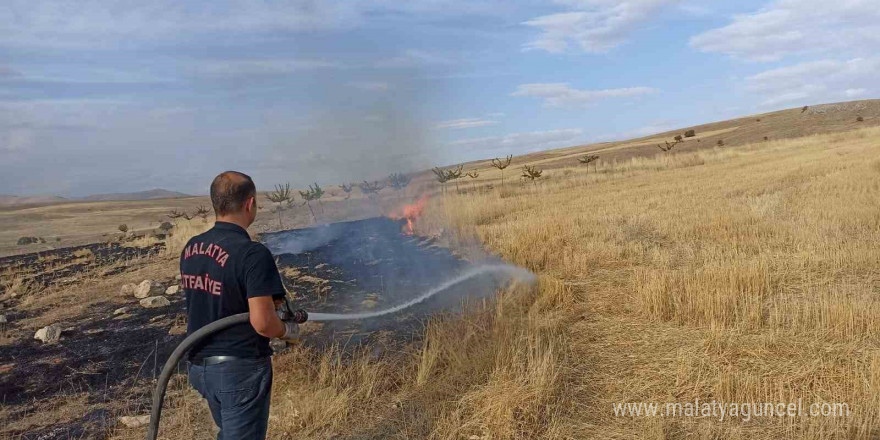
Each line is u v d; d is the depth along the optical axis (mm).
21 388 4973
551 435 3521
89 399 4684
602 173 28969
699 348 4633
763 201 12242
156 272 10516
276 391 4594
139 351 5863
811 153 26859
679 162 30641
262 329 2449
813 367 4066
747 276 6074
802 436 3254
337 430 3881
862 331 4695
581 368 4488
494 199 17734
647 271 7000
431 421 3811
